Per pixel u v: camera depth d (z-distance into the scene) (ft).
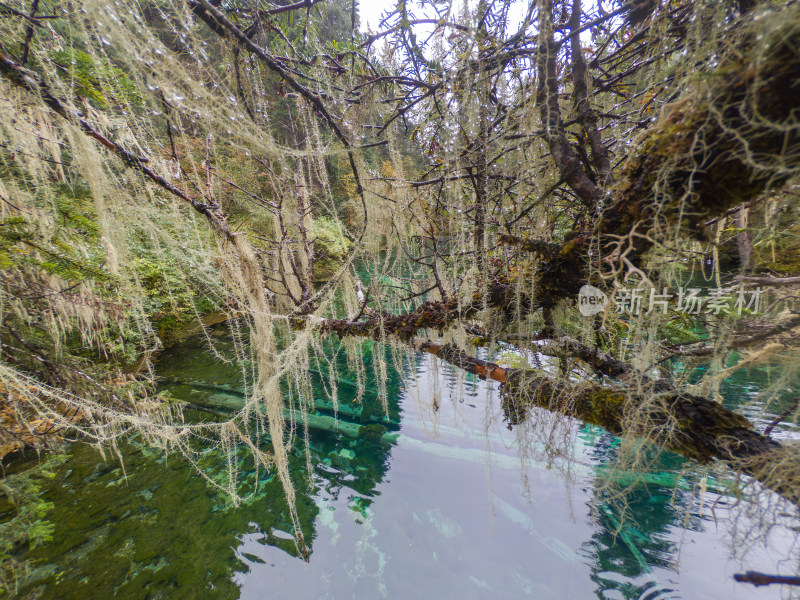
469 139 4.74
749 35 1.98
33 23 3.19
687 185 2.12
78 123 3.53
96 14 2.83
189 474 11.75
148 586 8.30
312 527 9.88
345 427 14.12
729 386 7.18
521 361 4.43
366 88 5.45
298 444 13.23
